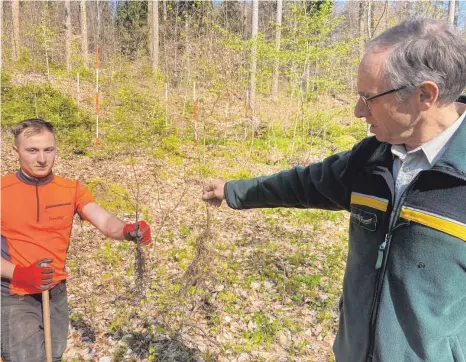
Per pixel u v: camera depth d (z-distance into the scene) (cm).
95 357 324
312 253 551
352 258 153
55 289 228
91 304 393
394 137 133
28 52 1756
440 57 116
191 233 596
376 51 127
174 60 1631
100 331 356
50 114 989
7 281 210
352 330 150
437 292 124
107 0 2377
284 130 1402
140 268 279
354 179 155
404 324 130
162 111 1209
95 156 966
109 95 1296
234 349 340
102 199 701
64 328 236
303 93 1215
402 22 130
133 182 823
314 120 1268
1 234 210
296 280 458
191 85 1496
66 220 222
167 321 366
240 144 1272
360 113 138
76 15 3022
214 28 1283
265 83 1480
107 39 2055
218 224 643
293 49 1192
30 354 214
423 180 126
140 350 333
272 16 2208
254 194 195
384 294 135
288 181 183
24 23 1961
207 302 398
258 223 661
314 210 725
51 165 215
